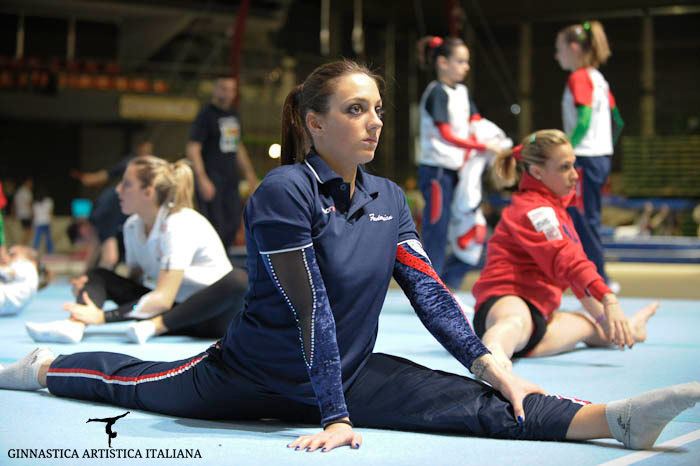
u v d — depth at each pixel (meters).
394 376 2.18
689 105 23.20
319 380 1.98
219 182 7.03
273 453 1.94
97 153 22.38
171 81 20.33
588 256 5.73
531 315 3.45
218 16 19.66
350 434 1.95
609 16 23.22
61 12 20.62
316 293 1.99
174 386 2.31
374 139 2.09
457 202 5.94
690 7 22.25
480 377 2.15
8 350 3.68
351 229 2.09
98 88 19.95
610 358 3.58
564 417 2.03
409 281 2.20
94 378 2.51
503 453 1.94
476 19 24.08
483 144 5.87
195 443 2.04
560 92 24.16
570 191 3.58
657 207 18.84
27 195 19.08
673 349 3.88
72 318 4.05
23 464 1.84
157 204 4.17
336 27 23.55
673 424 2.26
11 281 5.27
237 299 4.08
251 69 21.36
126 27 21.53
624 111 23.70
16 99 20.92
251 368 2.15
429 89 5.98
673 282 9.50
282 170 2.07
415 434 2.14
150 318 4.05
